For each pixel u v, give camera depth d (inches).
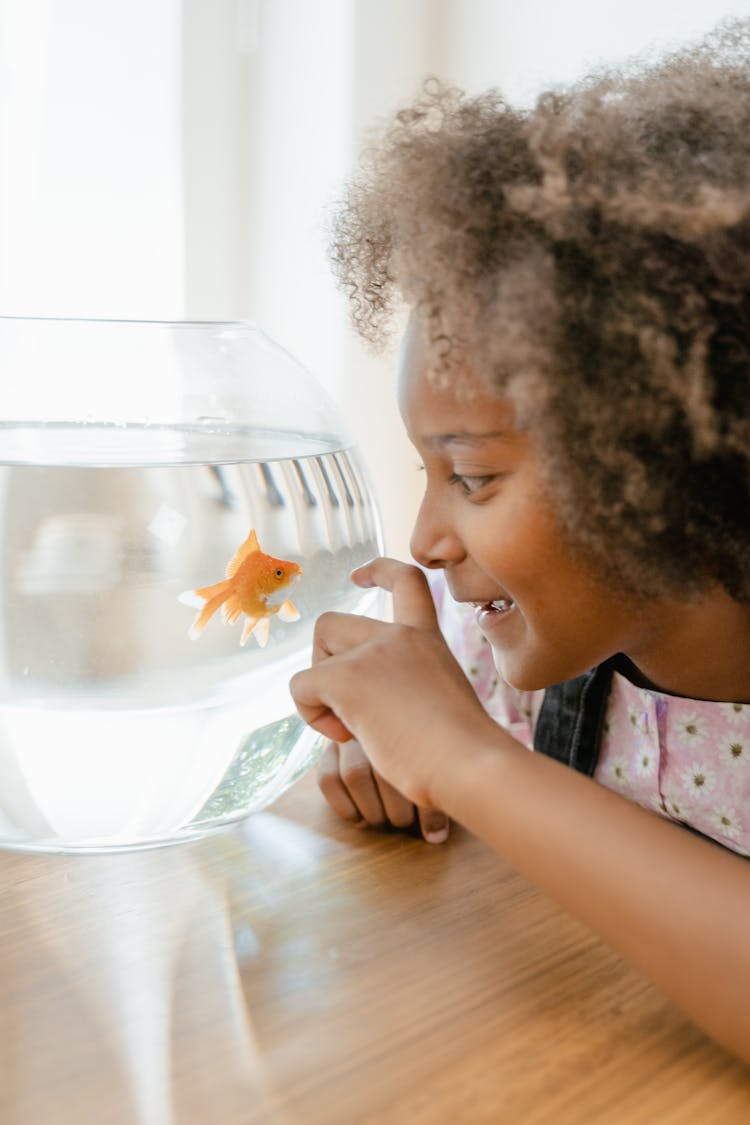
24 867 30.9
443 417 28.6
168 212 74.2
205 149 75.9
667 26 63.7
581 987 25.6
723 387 25.9
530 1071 22.7
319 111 76.2
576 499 26.6
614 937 25.1
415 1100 21.8
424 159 28.4
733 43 32.6
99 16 69.9
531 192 26.0
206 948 26.9
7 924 27.8
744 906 24.2
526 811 26.2
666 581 27.4
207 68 75.0
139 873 30.6
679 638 33.6
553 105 28.3
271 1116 21.3
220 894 29.5
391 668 30.0
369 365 76.9
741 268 25.6
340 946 27.1
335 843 32.6
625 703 40.0
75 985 25.3
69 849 31.3
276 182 77.3
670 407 25.9
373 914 28.6
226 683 29.8
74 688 28.9
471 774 27.2
